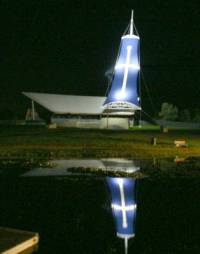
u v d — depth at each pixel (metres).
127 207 9.73
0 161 18.05
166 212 9.39
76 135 36.97
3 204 9.91
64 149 24.14
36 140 30.70
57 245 7.13
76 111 57.12
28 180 13.27
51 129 46.66
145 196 11.05
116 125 53.88
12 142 28.58
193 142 30.97
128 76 56.38
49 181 13.10
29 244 6.94
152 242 7.39
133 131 45.66
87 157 20.30
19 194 11.09
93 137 34.88
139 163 18.19
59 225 8.24
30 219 8.66
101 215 9.09
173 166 17.20
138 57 57.97
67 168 16.20
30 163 17.50
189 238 7.59
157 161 19.02
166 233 7.84
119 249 6.96
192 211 9.48
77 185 12.48
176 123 60.94
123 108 54.00
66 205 9.88
